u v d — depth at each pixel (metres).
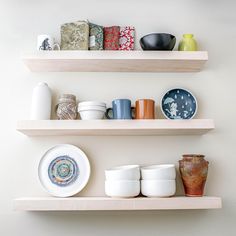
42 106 1.35
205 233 1.35
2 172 1.38
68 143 1.42
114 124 1.26
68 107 1.34
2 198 1.35
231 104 1.48
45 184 1.36
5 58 1.49
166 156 1.42
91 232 1.34
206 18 1.57
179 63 1.39
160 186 1.22
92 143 1.42
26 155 1.40
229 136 1.45
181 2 1.58
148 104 1.32
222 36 1.55
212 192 1.39
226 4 1.59
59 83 1.48
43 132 1.34
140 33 1.54
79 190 1.34
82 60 1.34
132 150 1.42
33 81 1.47
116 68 1.45
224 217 1.37
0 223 1.33
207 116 1.46
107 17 1.56
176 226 1.36
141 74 1.50
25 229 1.33
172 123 1.27
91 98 1.47
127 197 1.23
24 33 1.52
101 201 1.20
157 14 1.57
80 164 1.38
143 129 1.28
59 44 1.51
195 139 1.44
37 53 1.33
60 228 1.34
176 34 1.55
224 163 1.42
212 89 1.50
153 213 1.37
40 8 1.55
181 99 1.46
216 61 1.53
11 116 1.43
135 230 1.35
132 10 1.57
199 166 1.27
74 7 1.56
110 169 1.33
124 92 1.48
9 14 1.54
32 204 1.19
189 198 1.22
